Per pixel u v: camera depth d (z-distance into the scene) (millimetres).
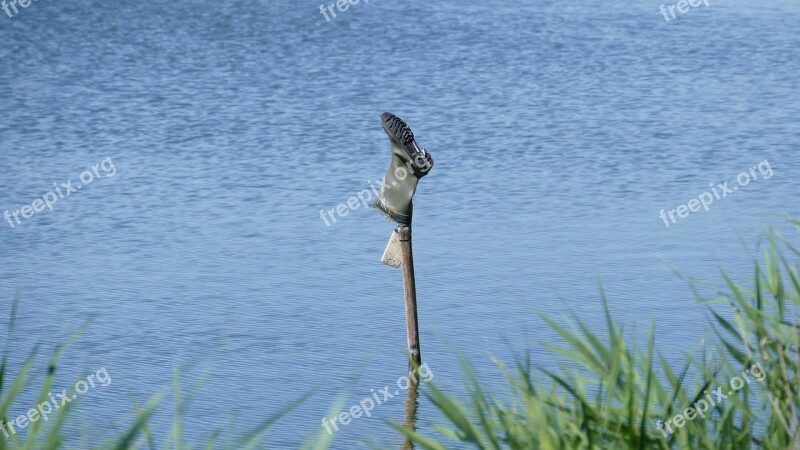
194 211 21406
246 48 40656
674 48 39875
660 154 25703
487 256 18375
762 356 7898
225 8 49031
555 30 43562
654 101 31688
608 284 16812
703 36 41969
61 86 34344
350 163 25172
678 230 19656
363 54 39375
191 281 17406
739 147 26297
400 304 16312
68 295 16781
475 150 26359
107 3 49812
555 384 7996
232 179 23781
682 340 14172
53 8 48250
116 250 19078
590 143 26859
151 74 36250
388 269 17906
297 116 30266
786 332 8461
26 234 20000
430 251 18703
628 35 42438
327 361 14203
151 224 20562
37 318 15797
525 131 28250
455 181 23438
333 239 19516
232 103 32000
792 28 43469
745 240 18859
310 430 12039
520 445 7023
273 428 12094
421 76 35656
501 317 15555
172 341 14953
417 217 20750
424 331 15117
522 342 14531
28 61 38219
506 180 23484
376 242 19328
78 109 31172
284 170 24578
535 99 32125
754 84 33906
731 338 13992
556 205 21516
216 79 35531
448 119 29766
